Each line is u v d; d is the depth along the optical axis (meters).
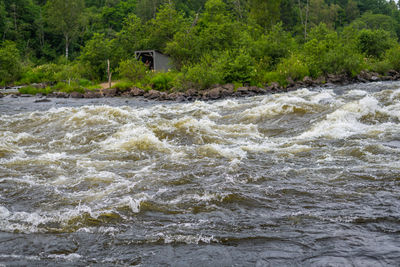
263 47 32.84
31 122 12.30
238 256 3.91
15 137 10.19
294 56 29.91
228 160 7.29
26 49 66.56
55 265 3.81
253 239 4.24
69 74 36.41
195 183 6.03
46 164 7.34
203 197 5.45
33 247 4.18
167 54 38.81
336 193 5.46
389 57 32.94
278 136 9.77
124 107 14.58
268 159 7.30
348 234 4.27
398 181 5.77
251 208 5.08
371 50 39.94
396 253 3.84
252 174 6.36
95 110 12.96
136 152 8.12
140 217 4.87
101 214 4.96
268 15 60.56
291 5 80.56
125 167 7.04
